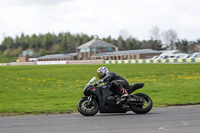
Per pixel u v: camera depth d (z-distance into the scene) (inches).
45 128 431.8
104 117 530.0
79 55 7253.9
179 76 1510.8
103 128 418.3
